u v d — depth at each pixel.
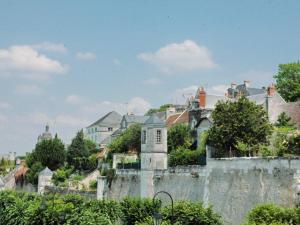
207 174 42.00
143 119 99.25
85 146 86.75
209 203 38.09
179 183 45.84
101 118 128.12
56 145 85.38
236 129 42.06
